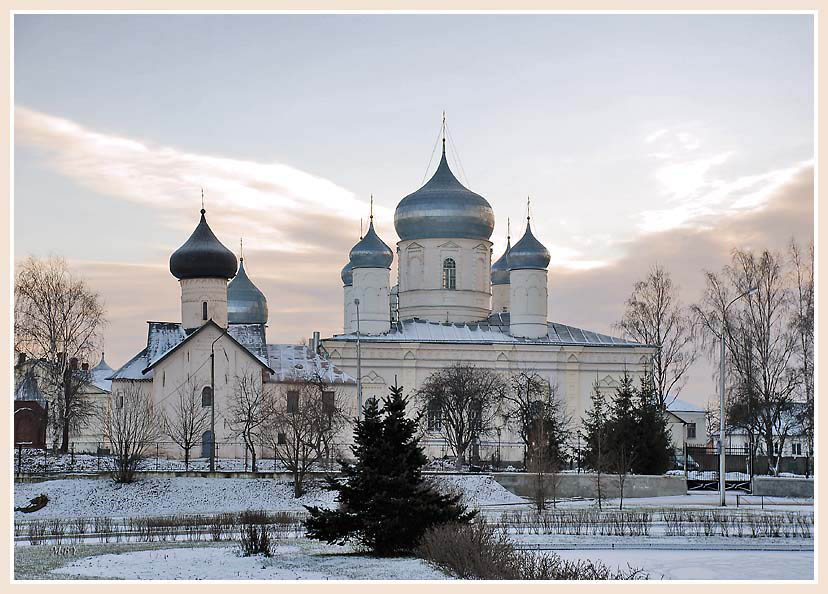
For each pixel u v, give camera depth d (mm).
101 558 56500
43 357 114938
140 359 124000
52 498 90438
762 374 111688
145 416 110062
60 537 67125
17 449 113938
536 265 144500
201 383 119125
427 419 130125
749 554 59406
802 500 91688
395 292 168750
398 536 56906
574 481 96500
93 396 155000
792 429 141375
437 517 57281
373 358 136750
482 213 149250
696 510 81062
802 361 110938
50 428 129625
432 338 141000
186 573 51469
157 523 77062
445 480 93562
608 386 141125
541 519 74438
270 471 102625
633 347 141875
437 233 148375
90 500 90750
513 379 138500
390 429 57969
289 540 64438
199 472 96500
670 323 130375
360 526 57188
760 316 112625
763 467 122750
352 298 146375
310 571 52094
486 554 50719
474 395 125938
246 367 119625
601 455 93000
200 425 117188
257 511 85750
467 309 148250
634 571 50531
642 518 74312
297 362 126250
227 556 57188
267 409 112375
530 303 144125
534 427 112500
